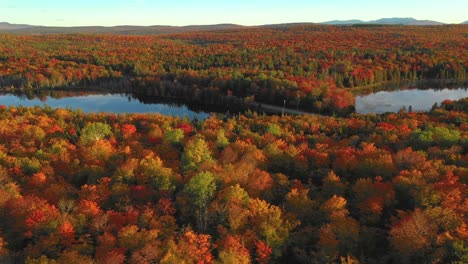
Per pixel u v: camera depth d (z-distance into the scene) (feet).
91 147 280.31
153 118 440.86
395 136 332.39
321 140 341.21
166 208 188.65
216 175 215.51
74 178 241.76
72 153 283.18
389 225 178.09
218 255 156.25
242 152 285.43
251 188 212.02
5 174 214.48
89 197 195.83
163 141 322.55
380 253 169.99
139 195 204.54
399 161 249.34
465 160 255.70
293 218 185.06
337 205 186.70
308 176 255.29
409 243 155.74
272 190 217.77
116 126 381.60
